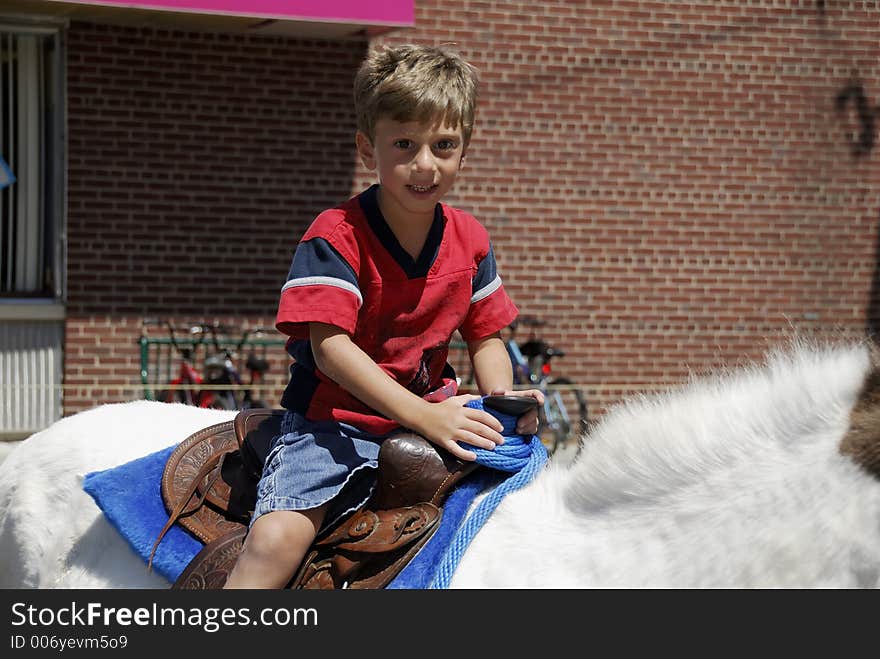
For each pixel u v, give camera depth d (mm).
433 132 2199
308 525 2164
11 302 9375
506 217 10383
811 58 10844
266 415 2527
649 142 10602
